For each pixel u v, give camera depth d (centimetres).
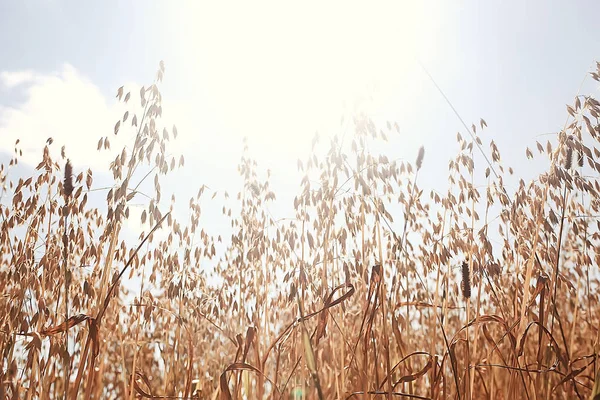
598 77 112
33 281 109
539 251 117
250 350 117
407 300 113
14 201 119
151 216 110
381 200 117
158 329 128
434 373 102
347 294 96
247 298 129
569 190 108
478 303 104
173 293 118
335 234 121
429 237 131
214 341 127
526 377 106
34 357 96
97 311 98
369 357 106
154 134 107
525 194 121
